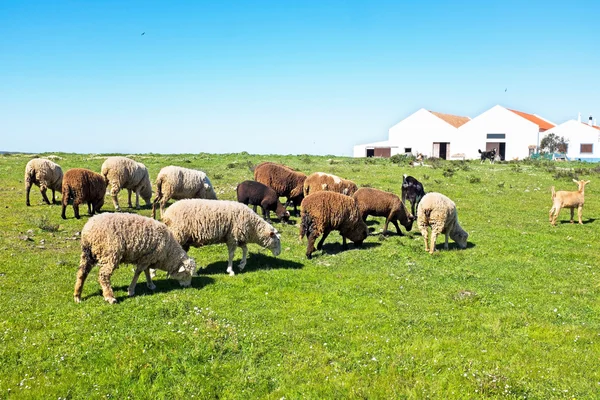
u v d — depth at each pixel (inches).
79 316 348.2
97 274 447.5
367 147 2699.3
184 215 439.2
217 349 313.4
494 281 480.7
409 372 295.9
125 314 352.5
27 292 393.1
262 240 483.2
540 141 2420.0
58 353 299.7
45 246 532.7
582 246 632.4
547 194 1022.4
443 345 332.5
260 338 329.7
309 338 337.1
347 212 558.3
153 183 1002.7
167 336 321.4
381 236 657.0
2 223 617.9
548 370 302.4
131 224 380.8
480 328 366.6
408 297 430.6
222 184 991.6
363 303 409.4
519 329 368.2
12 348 301.0
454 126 2544.3
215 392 274.5
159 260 397.7
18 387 266.5
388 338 340.2
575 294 447.2
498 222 774.5
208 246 558.9
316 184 741.3
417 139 2591.0
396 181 1108.5
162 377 283.9
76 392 267.9
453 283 473.1
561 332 361.7
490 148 2444.6
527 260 556.4
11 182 978.1
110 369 286.7
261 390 277.4
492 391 275.7
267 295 413.4
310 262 531.2
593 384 287.9
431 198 579.8
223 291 414.6
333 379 287.0
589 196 1024.2
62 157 1433.3
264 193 688.4
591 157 2405.3
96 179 687.7
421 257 560.1
